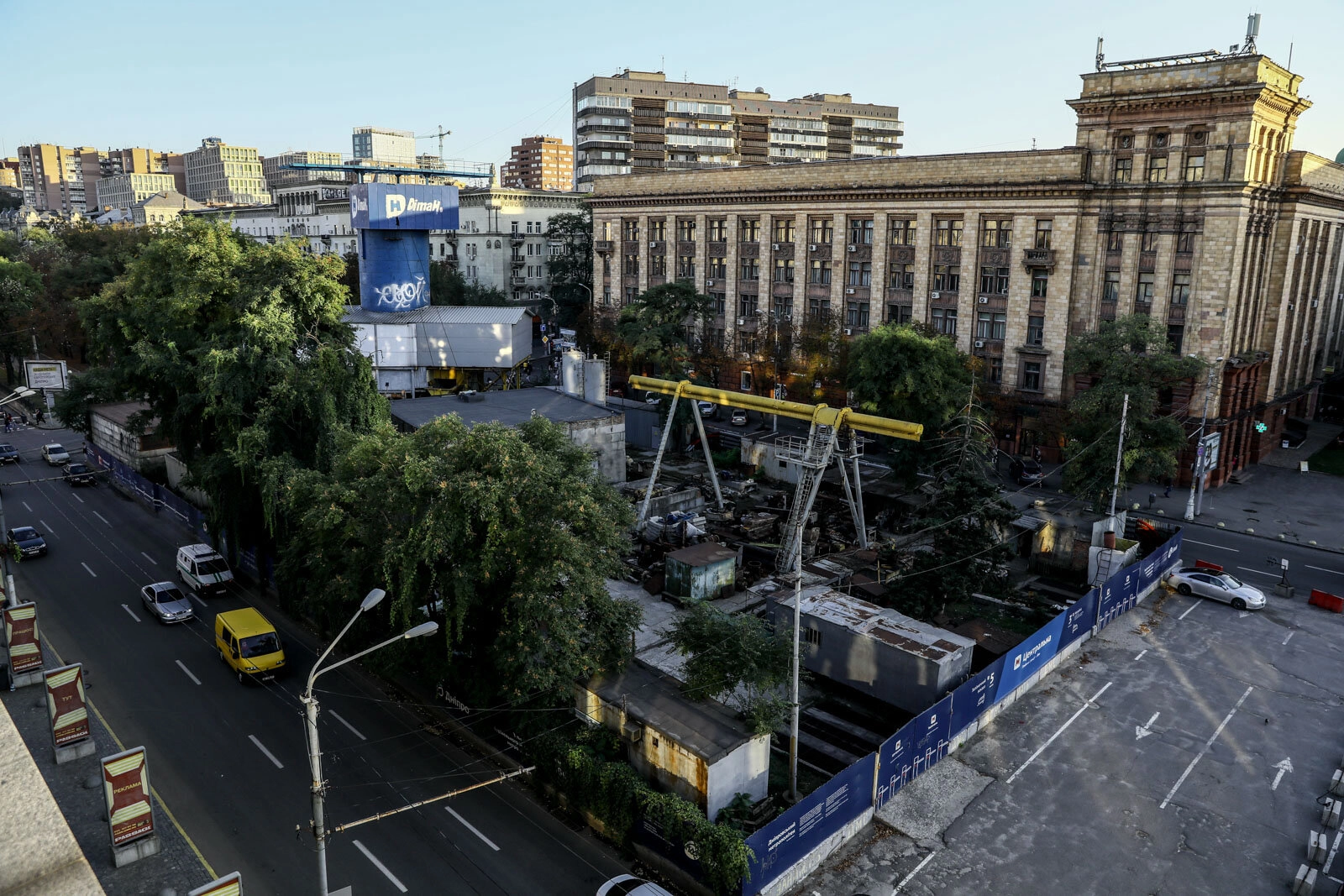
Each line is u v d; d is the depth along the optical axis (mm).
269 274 38875
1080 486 47844
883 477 55406
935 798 25016
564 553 24219
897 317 70188
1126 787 25578
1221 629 36688
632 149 151375
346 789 25641
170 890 20906
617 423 52406
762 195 77062
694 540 43719
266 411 35750
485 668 26859
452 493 24078
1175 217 55969
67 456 65875
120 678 32062
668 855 21891
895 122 171000
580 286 107250
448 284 104875
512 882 21859
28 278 92500
